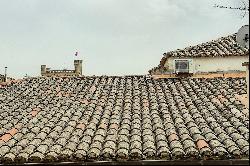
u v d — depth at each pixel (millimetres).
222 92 12031
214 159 7309
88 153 7652
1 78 27438
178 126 9055
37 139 8594
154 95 12344
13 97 12984
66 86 14102
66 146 8016
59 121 9930
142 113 10445
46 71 33750
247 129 8625
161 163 7309
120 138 8406
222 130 8641
